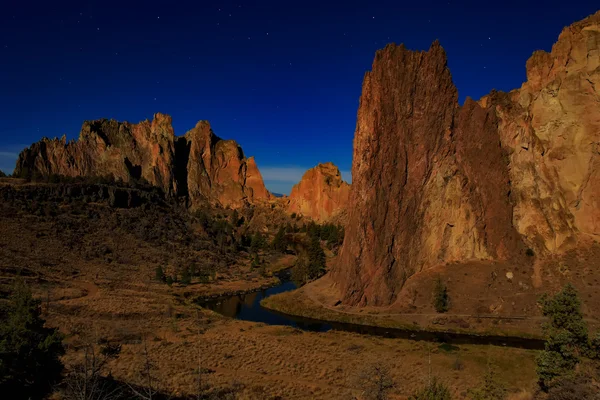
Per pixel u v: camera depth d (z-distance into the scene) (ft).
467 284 269.23
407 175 313.94
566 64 290.97
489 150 308.60
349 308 283.59
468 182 303.89
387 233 302.04
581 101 279.28
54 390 85.97
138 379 122.31
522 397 96.68
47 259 348.79
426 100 319.27
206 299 326.85
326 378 150.00
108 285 315.58
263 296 347.36
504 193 297.94
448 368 164.35
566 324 97.45
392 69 326.44
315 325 254.88
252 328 232.12
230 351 180.55
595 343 93.35
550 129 291.17
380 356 180.55
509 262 276.21
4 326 91.86
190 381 134.92
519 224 290.97
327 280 346.13
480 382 144.05
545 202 286.05
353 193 335.06
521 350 191.21
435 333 231.71
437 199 305.53
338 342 204.54
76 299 261.85
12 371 84.33
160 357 164.25
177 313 254.27
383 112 319.27
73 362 132.05
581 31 283.79
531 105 306.76
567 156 281.54
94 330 197.98
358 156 335.26
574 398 76.89
